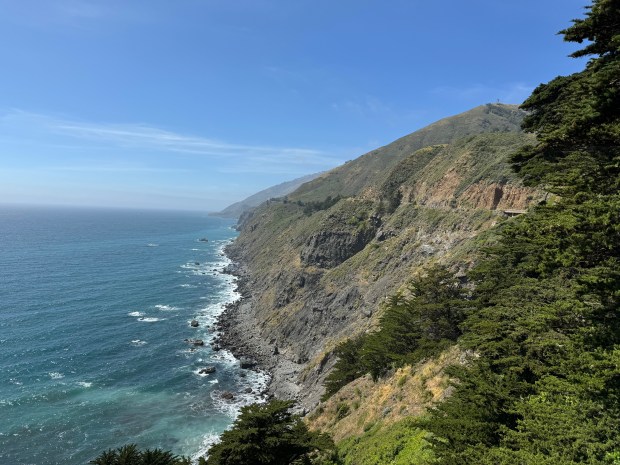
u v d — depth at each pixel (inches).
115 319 3420.3
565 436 487.8
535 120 753.0
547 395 593.6
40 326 3097.9
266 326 3553.2
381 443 968.3
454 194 3097.9
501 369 753.0
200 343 3034.0
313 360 2618.1
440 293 1454.2
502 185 2568.9
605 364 473.1
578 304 556.4
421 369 1256.2
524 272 973.2
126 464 774.5
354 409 1434.5
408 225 3383.4
